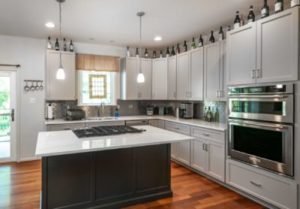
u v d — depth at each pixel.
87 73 5.05
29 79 4.53
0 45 4.30
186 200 2.85
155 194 2.86
